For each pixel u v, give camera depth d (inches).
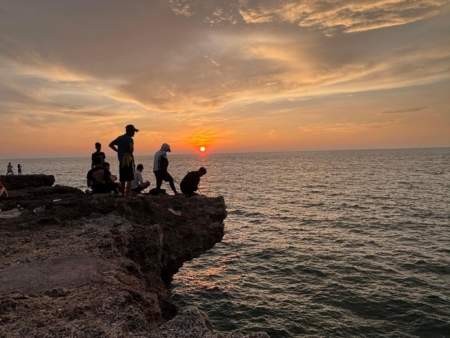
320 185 2448.3
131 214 354.0
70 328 122.6
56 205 350.9
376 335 458.9
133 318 139.7
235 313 531.5
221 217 438.0
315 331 472.7
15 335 117.3
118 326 130.7
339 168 4680.1
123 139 388.8
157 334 125.3
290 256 799.1
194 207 433.1
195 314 138.9
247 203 1642.5
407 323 487.2
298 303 554.6
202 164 7436.0
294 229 1079.6
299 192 2054.6
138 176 491.5
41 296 156.1
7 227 293.0
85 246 238.2
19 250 229.5
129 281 195.3
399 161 6378.0
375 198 1697.8
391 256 779.4
